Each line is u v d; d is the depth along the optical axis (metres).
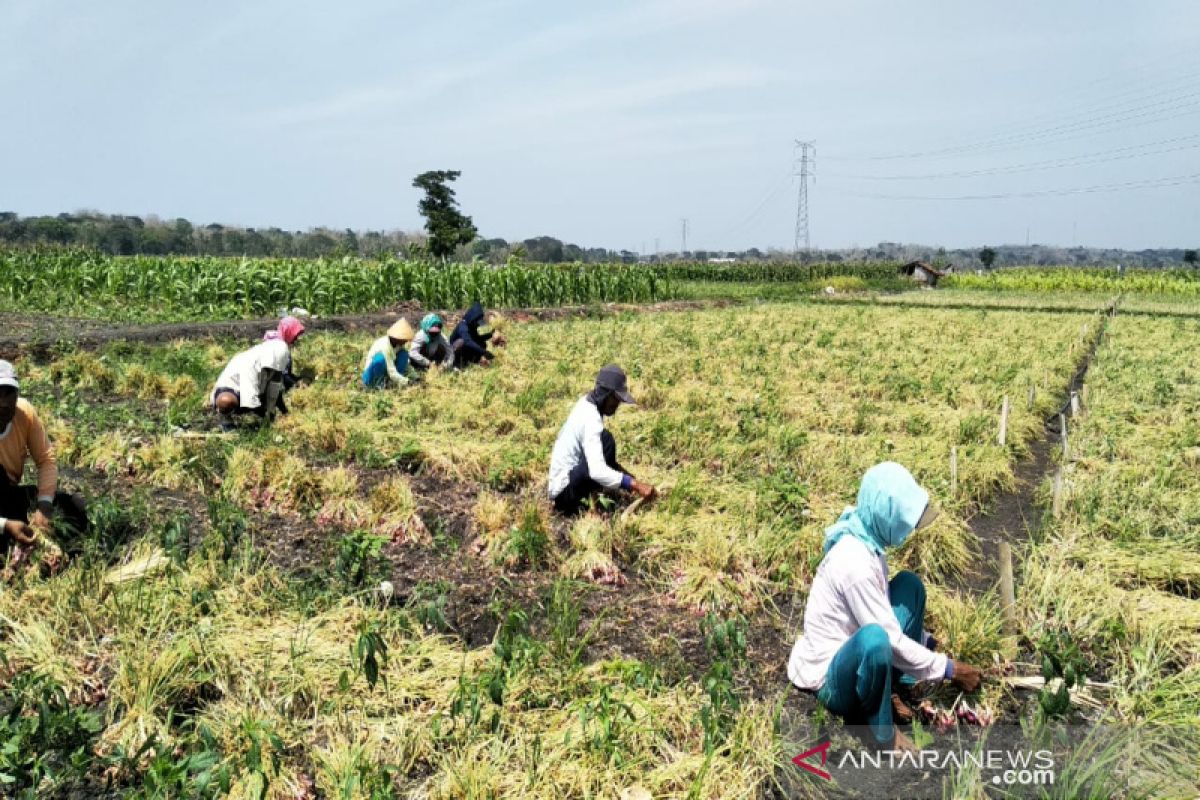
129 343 14.21
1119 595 5.68
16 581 5.17
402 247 58.44
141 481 7.42
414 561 6.16
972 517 7.90
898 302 40.78
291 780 3.78
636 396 11.69
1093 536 7.00
